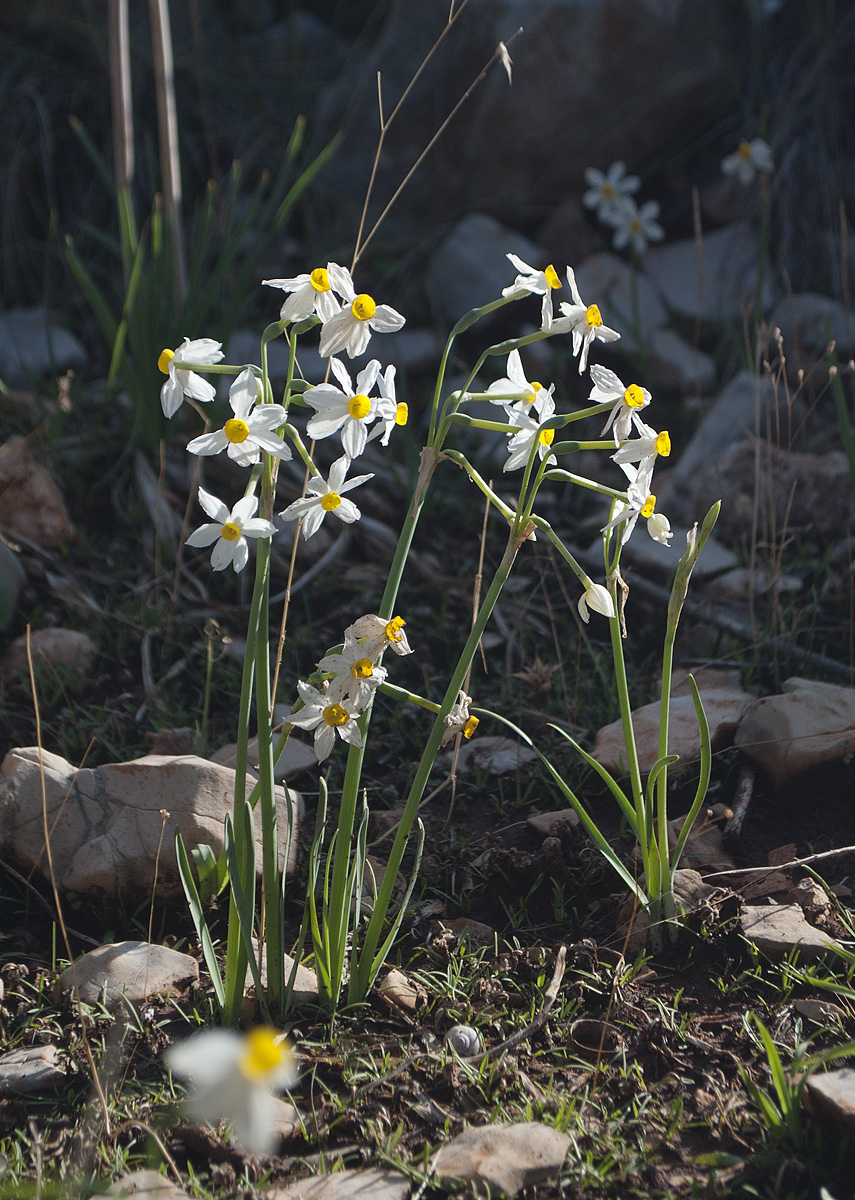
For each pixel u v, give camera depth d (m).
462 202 4.96
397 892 2.12
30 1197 1.38
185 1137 1.51
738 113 5.12
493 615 3.10
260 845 2.07
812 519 3.33
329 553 3.21
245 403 1.43
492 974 1.87
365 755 2.60
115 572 3.18
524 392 1.61
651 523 1.66
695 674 2.79
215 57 5.15
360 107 4.98
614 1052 1.69
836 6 5.09
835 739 2.31
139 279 3.46
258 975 1.66
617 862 1.85
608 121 4.84
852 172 4.90
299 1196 1.41
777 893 2.06
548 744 2.59
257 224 4.89
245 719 1.60
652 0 4.64
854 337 4.06
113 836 2.02
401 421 1.50
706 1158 1.45
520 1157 1.45
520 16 4.63
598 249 4.91
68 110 4.89
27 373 3.67
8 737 2.53
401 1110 1.58
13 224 4.72
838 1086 1.47
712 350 4.53
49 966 1.90
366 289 4.80
